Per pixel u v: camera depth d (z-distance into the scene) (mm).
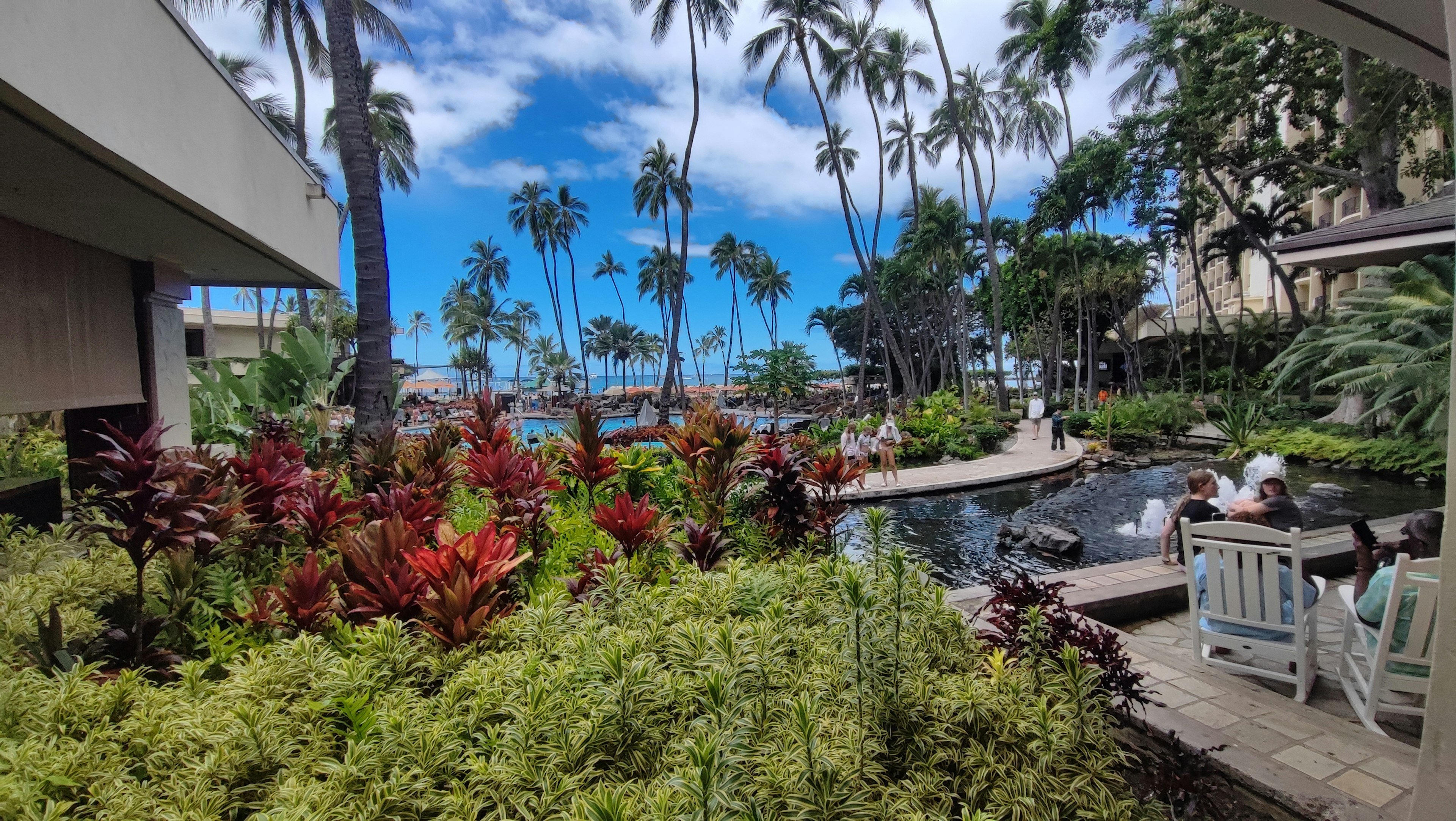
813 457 6176
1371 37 2441
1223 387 28547
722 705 1822
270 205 5383
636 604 2939
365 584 2904
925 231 29188
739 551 4859
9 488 5191
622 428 23828
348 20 6438
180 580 2875
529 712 1926
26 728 1896
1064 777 1856
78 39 2752
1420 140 22000
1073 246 27953
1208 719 2795
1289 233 22797
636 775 1880
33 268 4715
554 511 5289
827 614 2871
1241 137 21156
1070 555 7840
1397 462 11891
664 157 37344
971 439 18406
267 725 1885
